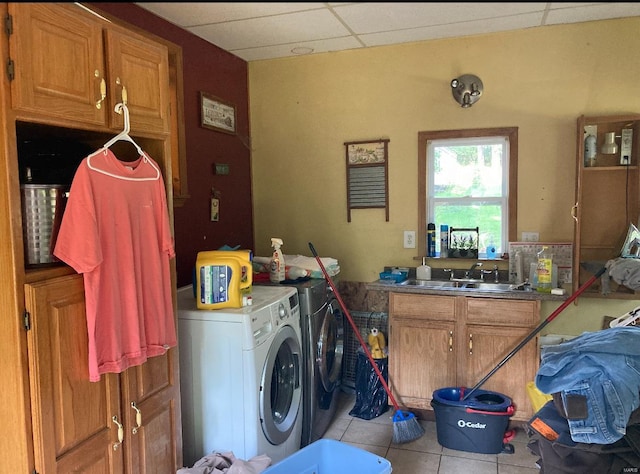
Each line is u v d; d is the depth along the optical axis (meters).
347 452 2.29
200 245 3.44
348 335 3.90
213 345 2.48
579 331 3.44
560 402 2.22
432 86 3.64
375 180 3.83
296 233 4.07
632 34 3.23
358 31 3.36
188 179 3.31
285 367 2.91
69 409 1.74
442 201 3.75
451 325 3.24
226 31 3.29
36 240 1.72
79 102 1.73
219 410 2.50
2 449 1.64
